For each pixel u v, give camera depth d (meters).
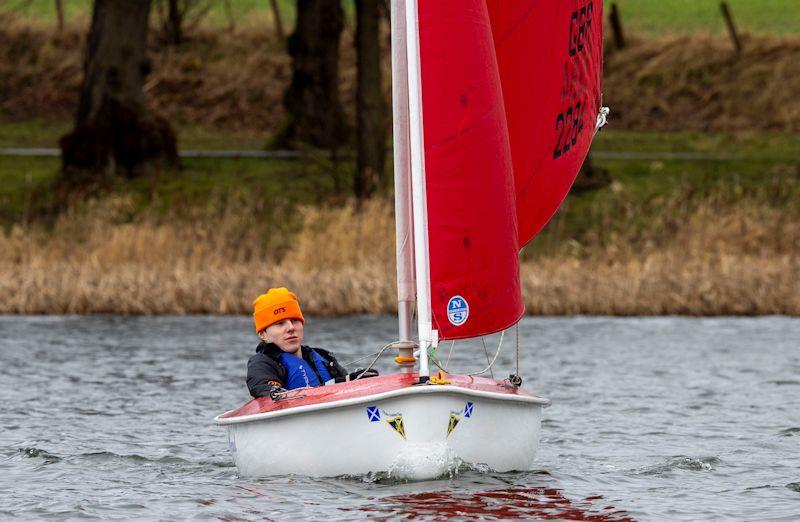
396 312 84.12
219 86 166.25
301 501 29.58
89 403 48.50
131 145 125.06
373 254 91.19
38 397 49.97
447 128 31.12
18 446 39.28
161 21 177.12
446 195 31.11
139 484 33.22
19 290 85.56
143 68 126.75
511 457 32.56
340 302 84.12
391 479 31.00
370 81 120.00
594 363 61.75
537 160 36.28
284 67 171.38
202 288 85.56
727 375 57.16
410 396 30.45
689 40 175.75
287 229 107.25
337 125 140.75
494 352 67.38
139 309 84.56
